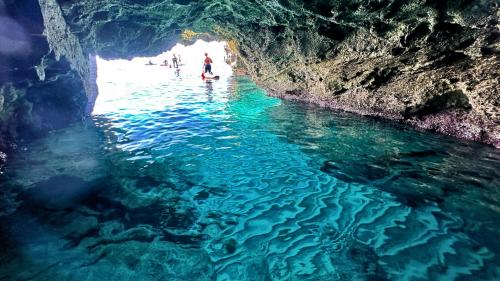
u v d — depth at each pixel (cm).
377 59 916
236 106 1221
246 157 700
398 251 399
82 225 454
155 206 508
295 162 668
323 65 1115
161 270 373
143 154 722
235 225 460
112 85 1777
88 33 1086
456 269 368
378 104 970
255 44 1445
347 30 975
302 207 501
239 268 378
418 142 755
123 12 998
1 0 555
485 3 572
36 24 668
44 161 674
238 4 1016
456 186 541
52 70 825
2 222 455
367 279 359
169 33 1384
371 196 525
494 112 683
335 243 418
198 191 555
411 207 489
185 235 437
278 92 1423
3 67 633
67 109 947
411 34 776
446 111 805
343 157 684
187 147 766
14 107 710
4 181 579
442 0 636
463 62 716
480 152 680
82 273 364
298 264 383
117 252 401
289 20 1045
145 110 1161
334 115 1041
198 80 2023
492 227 435
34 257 388
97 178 598
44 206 501
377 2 720
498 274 359
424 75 817
